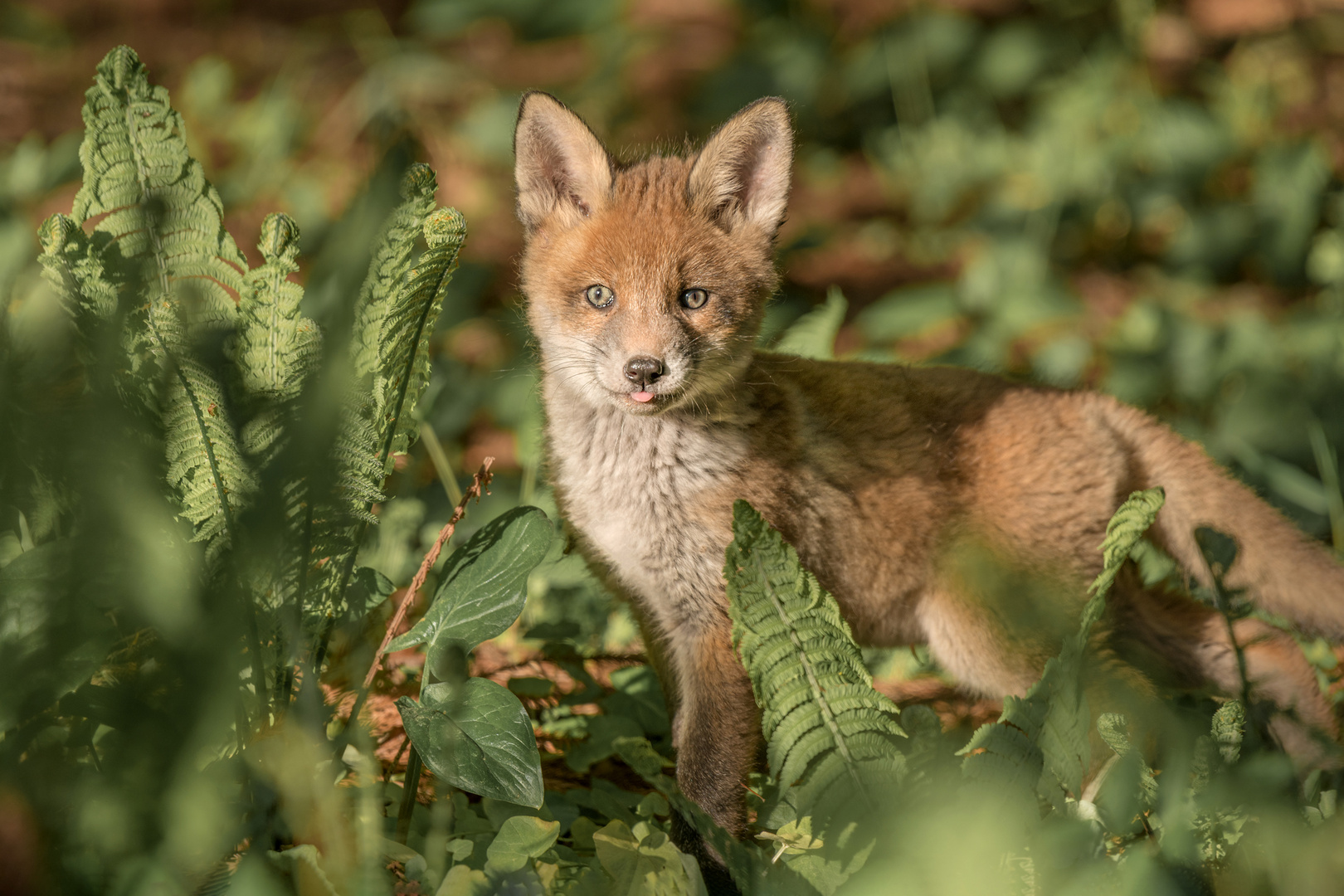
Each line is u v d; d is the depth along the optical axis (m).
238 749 4.14
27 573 3.35
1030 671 6.94
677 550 6.83
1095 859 3.98
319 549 4.45
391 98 15.16
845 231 15.55
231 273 4.93
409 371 5.23
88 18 19.02
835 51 16.94
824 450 7.11
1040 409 7.59
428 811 5.24
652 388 6.61
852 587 7.21
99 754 3.90
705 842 5.79
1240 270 14.05
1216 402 11.76
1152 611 7.67
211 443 4.28
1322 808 4.57
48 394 3.54
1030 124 15.86
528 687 6.75
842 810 4.38
